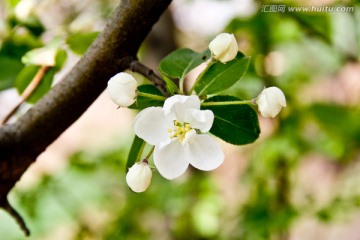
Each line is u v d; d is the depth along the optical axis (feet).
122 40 1.55
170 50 3.16
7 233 5.63
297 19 2.71
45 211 4.50
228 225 3.25
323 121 3.11
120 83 1.49
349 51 2.97
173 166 1.54
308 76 3.70
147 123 1.52
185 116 1.52
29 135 1.64
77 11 2.89
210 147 1.55
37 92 1.83
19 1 2.03
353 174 3.52
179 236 3.33
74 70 1.60
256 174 3.18
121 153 4.03
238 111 1.56
